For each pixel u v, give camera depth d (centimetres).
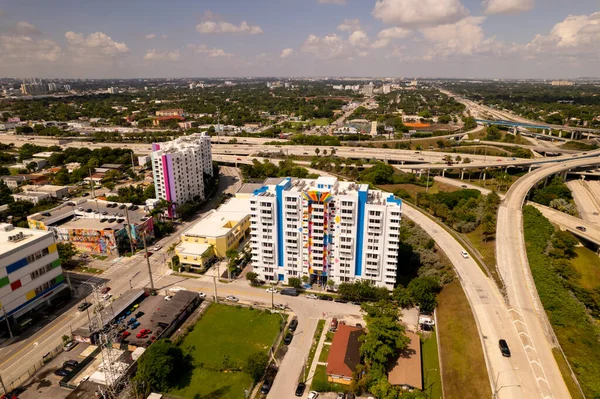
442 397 10756
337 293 15788
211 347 12581
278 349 12500
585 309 14700
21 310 13350
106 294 15425
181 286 16262
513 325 12769
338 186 16225
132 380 10794
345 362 11538
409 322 13962
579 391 10244
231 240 19262
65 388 10825
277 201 15488
